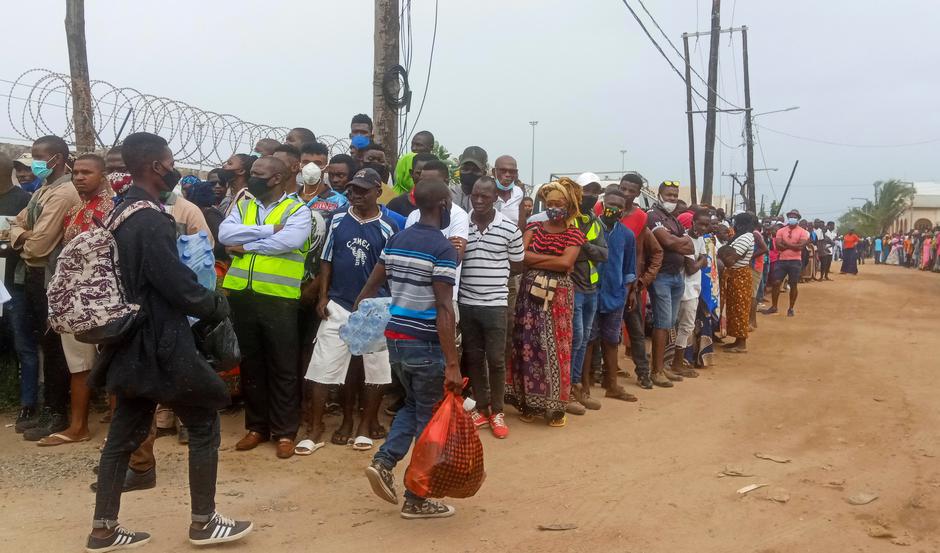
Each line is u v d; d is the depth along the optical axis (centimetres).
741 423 688
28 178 762
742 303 1077
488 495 493
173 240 377
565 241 650
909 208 6869
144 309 372
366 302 482
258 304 554
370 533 428
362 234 578
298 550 403
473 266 612
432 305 447
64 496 470
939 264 3133
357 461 559
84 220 537
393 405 684
